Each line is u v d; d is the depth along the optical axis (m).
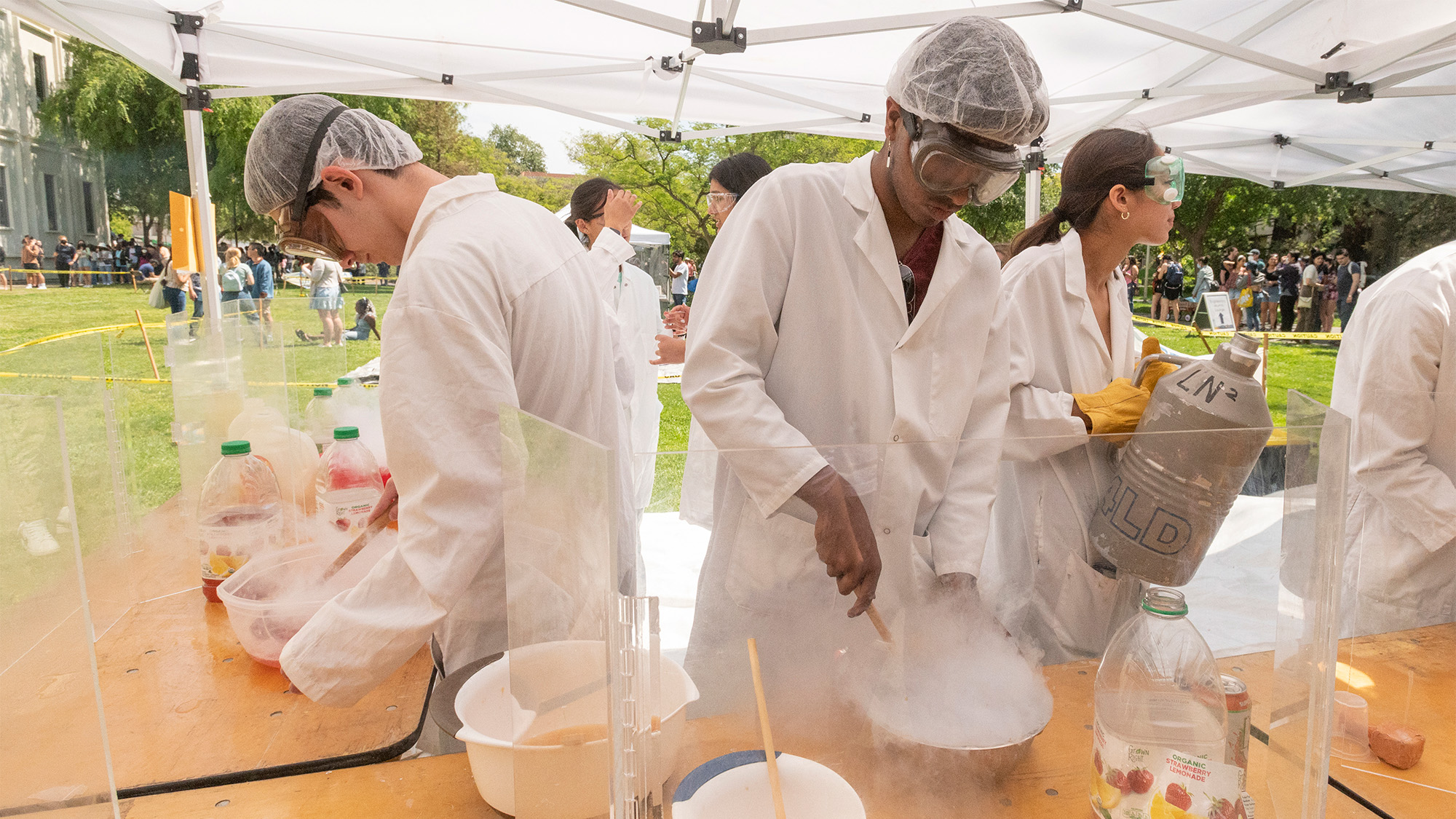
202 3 3.26
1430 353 1.40
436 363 1.00
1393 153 5.36
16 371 1.17
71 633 0.72
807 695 0.81
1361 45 3.40
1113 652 0.89
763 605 0.82
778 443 1.11
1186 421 1.03
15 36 21.89
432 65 3.90
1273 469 0.87
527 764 0.74
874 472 0.88
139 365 2.80
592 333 1.29
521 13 3.49
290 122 1.18
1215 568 0.92
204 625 1.33
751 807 0.76
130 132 22.69
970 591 0.88
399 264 1.35
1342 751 1.05
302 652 0.96
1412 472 1.34
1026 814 0.84
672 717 0.74
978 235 1.34
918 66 1.06
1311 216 19.81
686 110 4.51
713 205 2.92
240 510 1.44
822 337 1.27
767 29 3.00
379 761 0.96
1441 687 1.17
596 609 0.63
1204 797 0.80
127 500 1.52
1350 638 1.26
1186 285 18.62
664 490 0.81
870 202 1.23
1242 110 4.93
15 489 0.67
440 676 1.14
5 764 0.68
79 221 23.17
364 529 1.27
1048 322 1.56
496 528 0.99
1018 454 0.93
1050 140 4.85
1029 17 3.60
